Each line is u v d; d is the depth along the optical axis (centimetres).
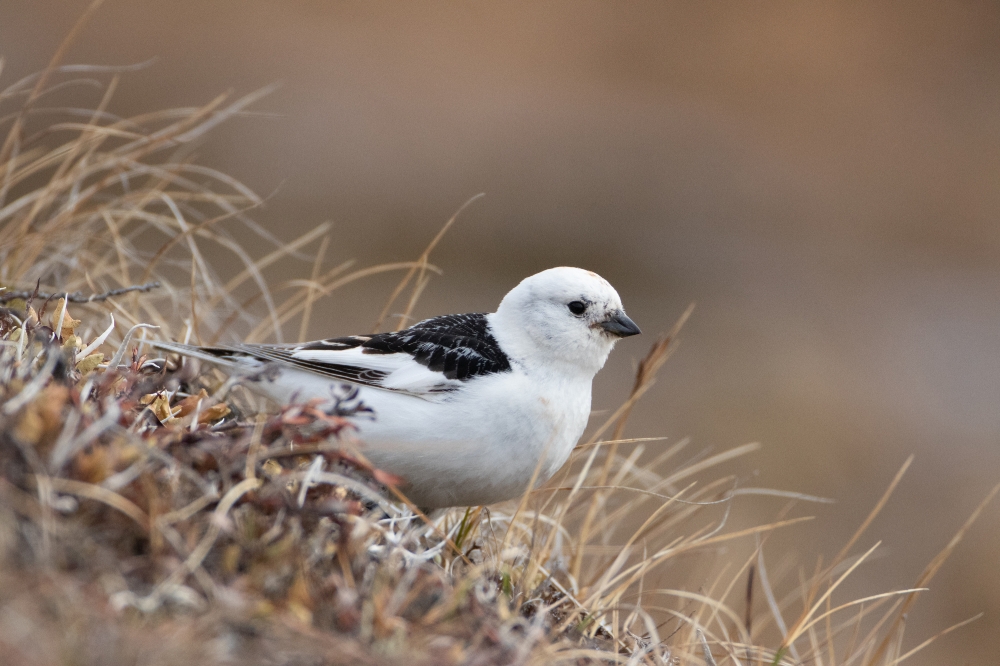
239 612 350
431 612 403
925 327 1997
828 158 2680
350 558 410
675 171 2497
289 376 605
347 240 1966
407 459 590
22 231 690
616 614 540
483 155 2369
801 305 2022
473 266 2048
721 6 3108
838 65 3005
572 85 2769
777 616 600
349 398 480
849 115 2845
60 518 352
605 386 1494
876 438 1534
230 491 387
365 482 508
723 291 2039
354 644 361
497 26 2991
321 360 602
